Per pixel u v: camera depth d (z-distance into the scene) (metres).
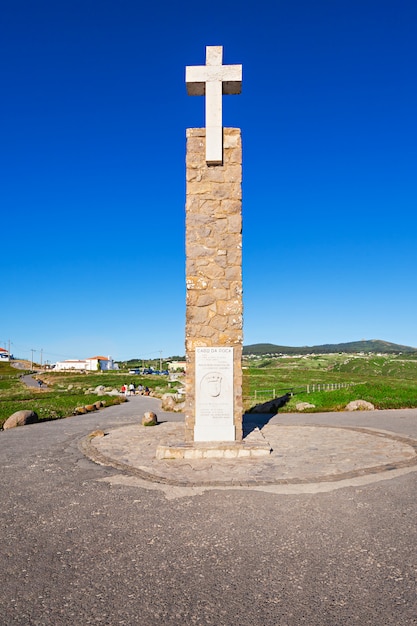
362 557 5.01
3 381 80.44
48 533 5.88
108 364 154.25
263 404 21.58
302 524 6.03
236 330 11.58
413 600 4.11
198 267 11.70
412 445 11.30
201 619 3.86
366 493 7.34
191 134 11.91
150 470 9.10
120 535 5.77
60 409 24.06
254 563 4.91
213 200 11.80
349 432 13.51
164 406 24.41
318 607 4.02
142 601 4.17
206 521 6.21
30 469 9.39
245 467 9.23
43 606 4.11
